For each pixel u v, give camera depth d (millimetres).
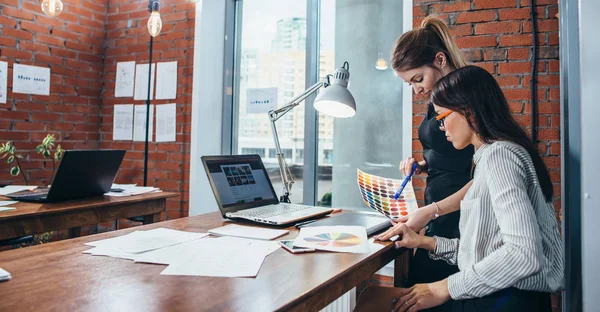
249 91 3195
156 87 3207
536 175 1051
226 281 890
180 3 3117
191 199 3051
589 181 916
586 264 918
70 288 829
